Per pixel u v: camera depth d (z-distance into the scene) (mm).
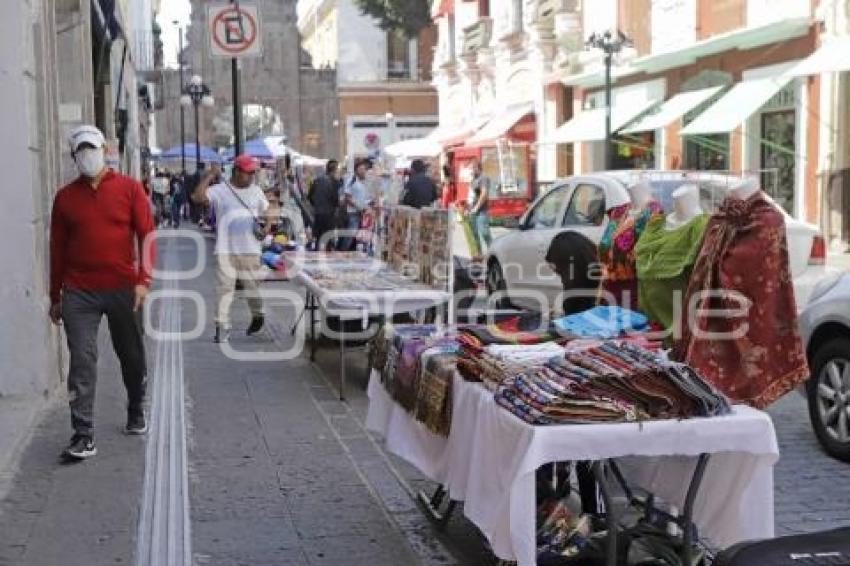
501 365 4387
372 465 6281
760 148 20516
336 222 18078
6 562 4699
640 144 24297
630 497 4566
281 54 50281
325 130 51062
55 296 6340
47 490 5711
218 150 40062
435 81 43125
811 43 18578
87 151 6234
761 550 3180
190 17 49562
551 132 29812
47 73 8383
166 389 8289
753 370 4707
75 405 6266
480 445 4262
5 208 7453
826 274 9781
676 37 23266
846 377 6465
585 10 28406
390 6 45438
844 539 3242
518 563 3812
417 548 4973
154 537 5043
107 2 14484
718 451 3902
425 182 17500
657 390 3918
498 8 34719
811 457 6574
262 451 6562
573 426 3764
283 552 4895
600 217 10625
